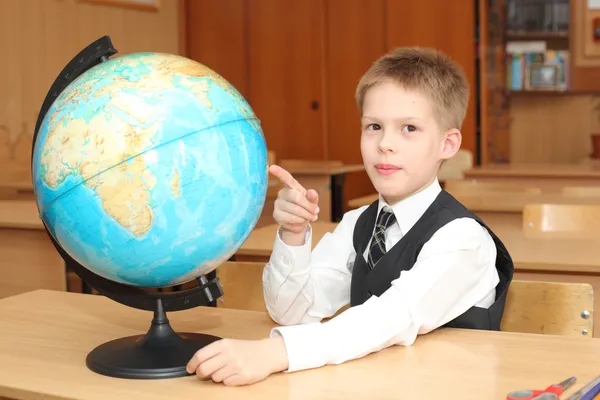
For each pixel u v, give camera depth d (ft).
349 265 4.87
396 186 4.33
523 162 25.11
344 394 3.27
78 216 3.36
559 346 3.94
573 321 4.90
